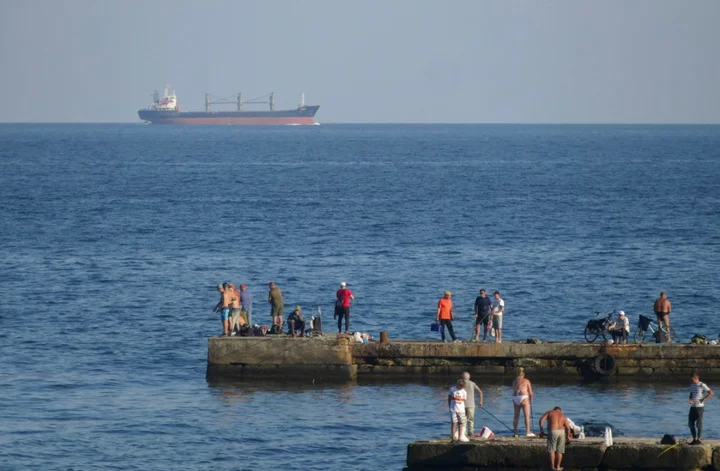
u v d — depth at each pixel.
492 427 136.75
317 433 134.38
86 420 139.38
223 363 161.12
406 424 138.25
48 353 178.25
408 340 169.38
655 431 133.88
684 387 157.00
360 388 156.88
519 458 114.19
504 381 160.75
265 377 160.75
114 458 124.75
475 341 164.62
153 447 128.75
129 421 139.00
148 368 169.00
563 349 161.25
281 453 126.94
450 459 115.75
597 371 160.12
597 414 141.75
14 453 125.81
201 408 145.25
